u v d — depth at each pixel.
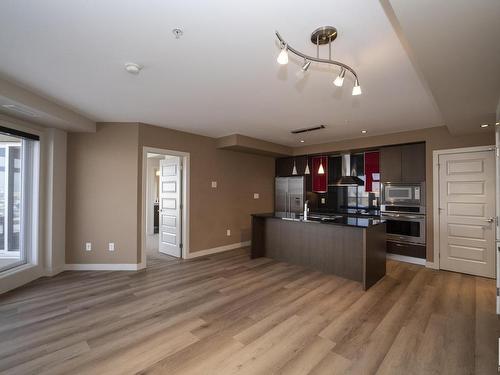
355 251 3.67
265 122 4.11
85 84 2.70
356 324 2.45
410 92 2.84
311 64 2.25
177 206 4.94
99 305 2.83
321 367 1.86
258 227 4.86
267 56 2.13
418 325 2.44
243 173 5.86
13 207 3.72
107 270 4.07
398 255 4.70
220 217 5.38
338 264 3.85
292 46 1.96
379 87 2.70
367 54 2.06
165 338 2.21
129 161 4.12
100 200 4.09
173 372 1.80
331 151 5.58
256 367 1.86
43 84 2.70
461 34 1.46
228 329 2.36
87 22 1.70
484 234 3.82
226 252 5.30
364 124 4.14
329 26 1.72
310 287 3.38
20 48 2.02
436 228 4.21
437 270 4.14
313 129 4.50
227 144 5.08
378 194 5.37
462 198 4.00
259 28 1.76
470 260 3.93
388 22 1.67
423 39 1.52
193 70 2.38
